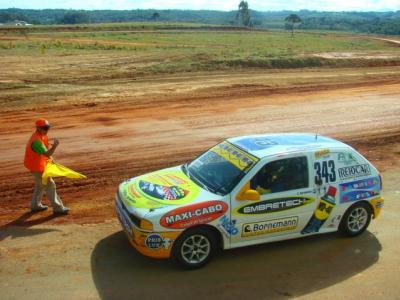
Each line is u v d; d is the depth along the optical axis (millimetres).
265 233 7301
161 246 6617
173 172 7863
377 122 17547
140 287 6477
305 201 7488
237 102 20000
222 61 30469
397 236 8367
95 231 8148
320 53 38500
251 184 7082
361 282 6840
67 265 6984
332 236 8266
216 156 7918
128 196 7156
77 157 12633
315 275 6992
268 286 6648
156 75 26781
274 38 73375
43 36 57281
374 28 187125
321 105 20000
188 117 17344
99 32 73312
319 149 7711
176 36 68688
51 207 9219
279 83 24516
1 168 11617
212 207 6820
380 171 12016
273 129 16141
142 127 15828
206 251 7004
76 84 23219
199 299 6262
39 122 8492
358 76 28047
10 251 7340
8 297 6156
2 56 30672
